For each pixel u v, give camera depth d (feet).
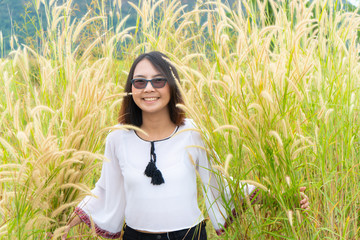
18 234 7.50
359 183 8.74
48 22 10.61
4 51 10.68
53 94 9.95
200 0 10.75
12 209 8.31
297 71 8.29
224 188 8.54
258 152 8.15
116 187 8.66
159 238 8.04
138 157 8.18
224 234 8.86
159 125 8.30
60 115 9.50
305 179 8.90
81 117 8.79
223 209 8.72
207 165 8.57
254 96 8.27
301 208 8.18
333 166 8.70
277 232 8.60
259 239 8.64
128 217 8.27
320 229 8.02
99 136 9.09
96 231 8.72
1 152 8.83
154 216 8.00
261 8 9.74
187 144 8.28
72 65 10.44
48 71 10.00
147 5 11.39
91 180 9.92
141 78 8.00
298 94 7.80
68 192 8.72
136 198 8.08
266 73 8.12
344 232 8.06
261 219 8.74
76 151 8.54
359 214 8.93
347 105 8.86
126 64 11.67
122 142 8.42
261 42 9.25
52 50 10.57
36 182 8.04
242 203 8.59
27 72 9.91
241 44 8.55
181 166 8.08
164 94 8.02
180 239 8.06
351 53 9.41
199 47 10.16
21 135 7.66
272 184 8.16
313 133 8.82
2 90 10.27
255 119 8.31
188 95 8.72
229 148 8.21
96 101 8.79
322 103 8.56
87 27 11.85
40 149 8.22
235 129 7.72
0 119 9.34
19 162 8.65
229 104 8.38
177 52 11.30
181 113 8.30
